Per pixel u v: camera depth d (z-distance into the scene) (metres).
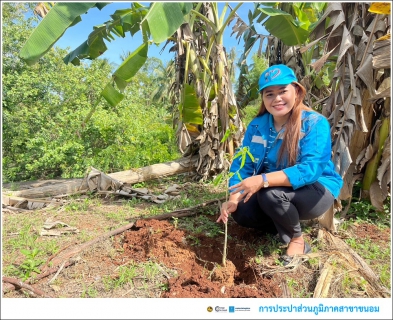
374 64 2.67
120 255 2.46
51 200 3.99
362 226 2.97
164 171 4.92
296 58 4.03
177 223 2.99
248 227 2.73
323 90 4.14
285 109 2.26
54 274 2.24
